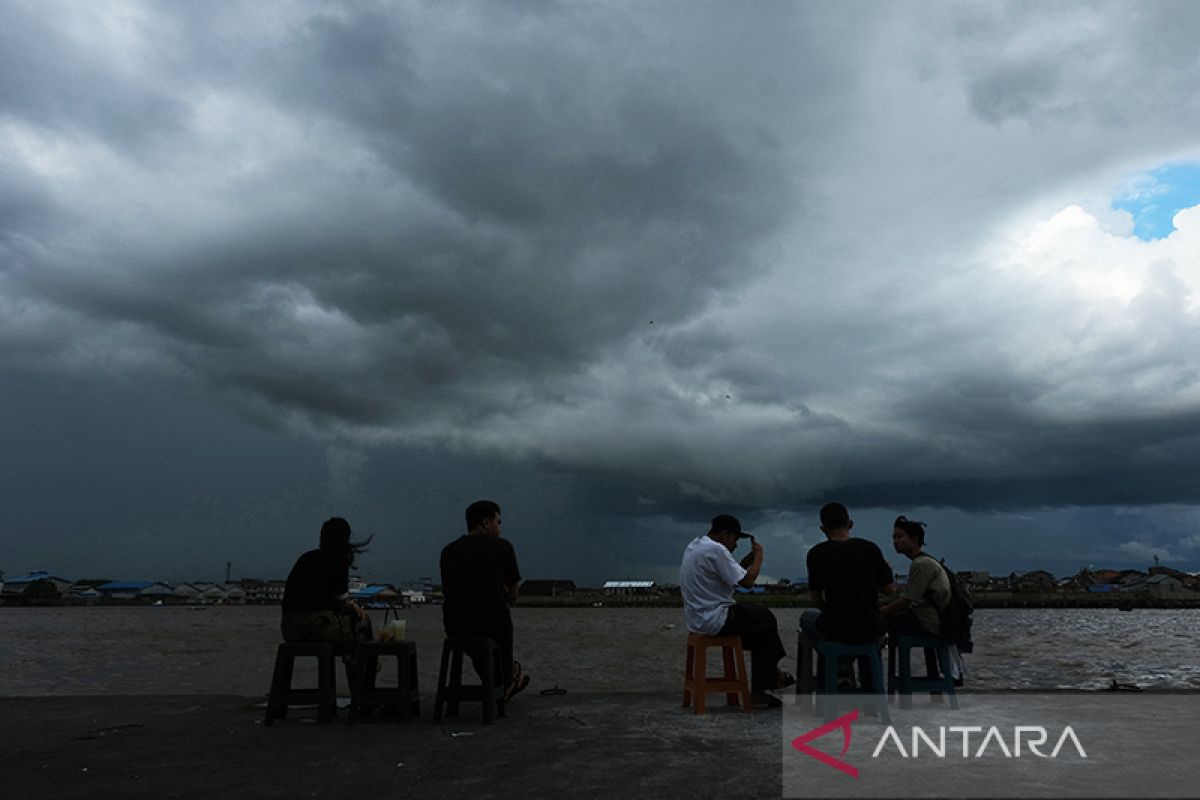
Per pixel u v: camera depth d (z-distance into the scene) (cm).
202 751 505
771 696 676
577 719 619
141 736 561
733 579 652
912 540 709
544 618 11738
